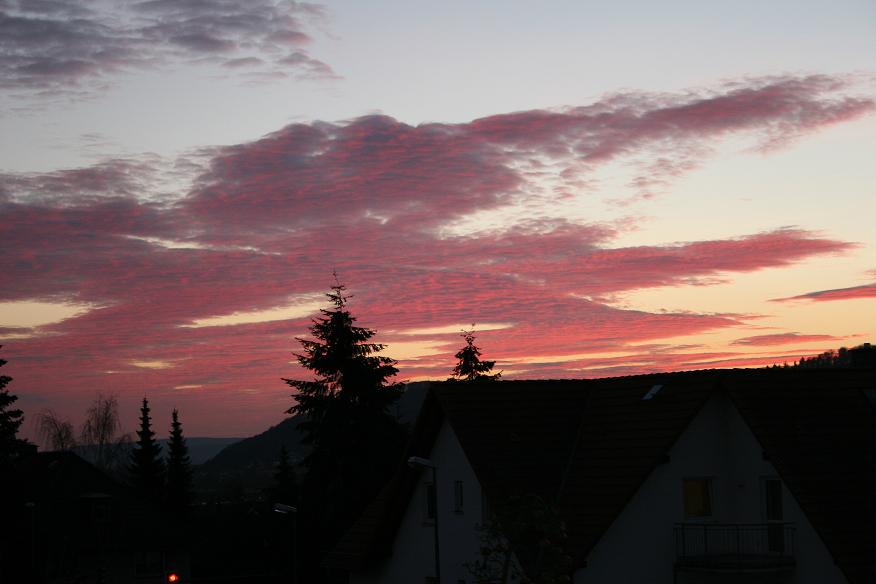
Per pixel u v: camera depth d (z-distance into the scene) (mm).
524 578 21672
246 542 92812
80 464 75562
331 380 61844
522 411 32250
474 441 30875
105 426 113000
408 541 35281
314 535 60219
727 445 29312
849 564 25312
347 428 60688
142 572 73250
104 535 72312
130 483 117812
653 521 28109
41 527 69125
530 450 30906
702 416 29234
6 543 65688
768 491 28312
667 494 28391
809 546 26969
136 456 119250
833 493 26891
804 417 29156
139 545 72750
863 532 26109
